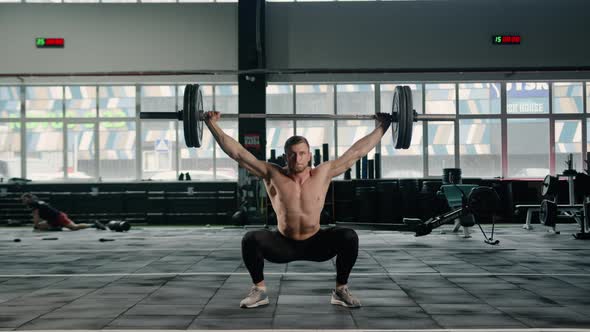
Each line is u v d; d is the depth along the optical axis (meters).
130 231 10.37
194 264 5.59
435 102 12.34
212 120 3.55
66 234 9.70
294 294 3.91
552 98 12.27
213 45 12.18
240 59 11.91
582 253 6.30
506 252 6.43
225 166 12.53
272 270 5.07
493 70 11.80
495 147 12.29
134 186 12.33
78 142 12.51
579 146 12.27
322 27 12.16
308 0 12.20
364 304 3.55
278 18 12.16
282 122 12.49
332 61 12.11
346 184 11.94
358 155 3.58
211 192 12.27
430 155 12.34
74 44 12.20
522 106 12.29
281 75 12.00
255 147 11.86
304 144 3.27
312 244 3.40
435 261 5.68
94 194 12.19
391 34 12.12
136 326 2.99
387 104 12.37
